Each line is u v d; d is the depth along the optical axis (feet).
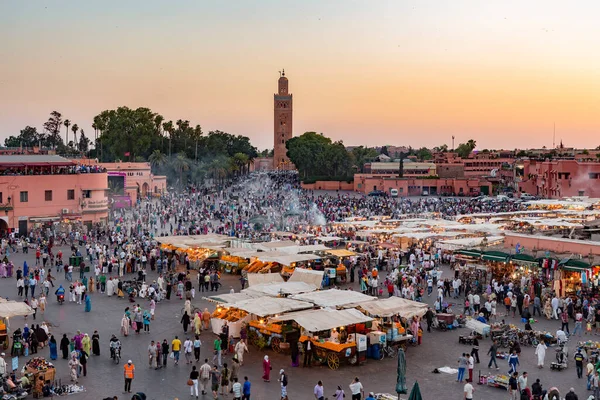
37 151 402.11
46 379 88.99
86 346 103.40
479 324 114.93
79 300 142.51
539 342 110.22
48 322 124.77
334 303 111.55
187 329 120.16
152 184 449.89
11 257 200.64
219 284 159.74
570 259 139.44
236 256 177.68
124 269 175.83
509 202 393.09
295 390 89.76
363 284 148.97
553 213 263.90
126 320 117.39
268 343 109.91
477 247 162.71
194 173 554.87
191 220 284.20
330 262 172.04
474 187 539.29
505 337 110.22
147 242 208.03
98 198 270.87
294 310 109.91
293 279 137.18
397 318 114.11
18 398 86.17
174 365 101.19
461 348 109.91
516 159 613.11
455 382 93.04
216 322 117.70
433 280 159.94
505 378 90.79
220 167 561.43
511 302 132.57
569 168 422.41
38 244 221.87
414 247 201.26
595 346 103.50
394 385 91.76
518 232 188.85
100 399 86.07
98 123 546.67
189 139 648.38
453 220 259.60
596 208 296.51
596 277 136.56
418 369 99.09
